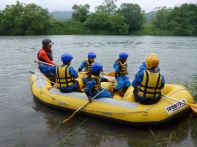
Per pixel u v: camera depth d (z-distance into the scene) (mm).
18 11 41844
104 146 4324
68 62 5641
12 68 10906
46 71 6867
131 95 5230
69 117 5285
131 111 4816
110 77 6715
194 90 6570
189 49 19406
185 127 4902
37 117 5445
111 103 5062
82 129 4910
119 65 5875
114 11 53562
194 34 45562
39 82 6496
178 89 5355
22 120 5301
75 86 5703
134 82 4922
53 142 4441
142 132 4766
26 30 41438
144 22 53438
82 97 5430
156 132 4746
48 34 42500
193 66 11688
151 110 4742
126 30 45781
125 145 4348
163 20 48188
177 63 12562
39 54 7004
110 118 5027
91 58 6609
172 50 18641
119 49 18938
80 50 18000
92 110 5195
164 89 5555
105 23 45281
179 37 37906
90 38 32781
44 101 5969
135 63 12469
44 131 4832
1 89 7453
